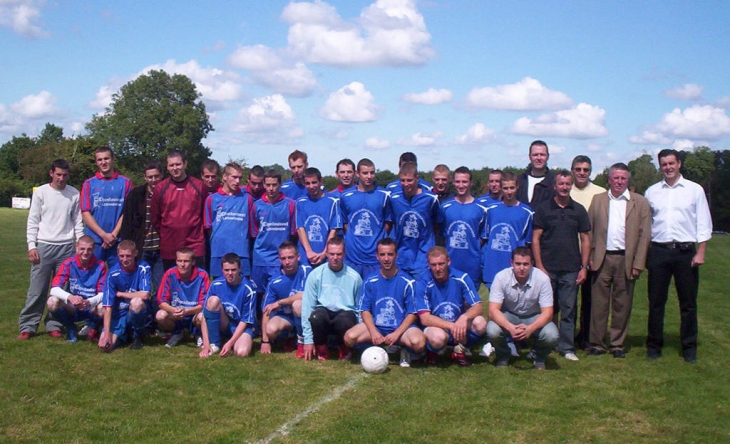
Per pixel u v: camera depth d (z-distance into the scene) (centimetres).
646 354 764
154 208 806
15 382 606
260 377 639
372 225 784
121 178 854
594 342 767
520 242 774
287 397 576
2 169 7288
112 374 640
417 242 779
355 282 737
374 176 795
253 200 841
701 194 722
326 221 827
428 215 772
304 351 721
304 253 834
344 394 587
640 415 544
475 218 780
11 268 1570
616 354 750
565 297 745
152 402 557
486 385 621
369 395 584
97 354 723
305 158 895
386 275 712
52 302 753
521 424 517
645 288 1506
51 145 6016
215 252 816
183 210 807
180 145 6562
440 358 734
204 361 698
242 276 773
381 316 710
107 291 747
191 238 813
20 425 498
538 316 685
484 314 1099
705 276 1656
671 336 891
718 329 936
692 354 729
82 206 833
